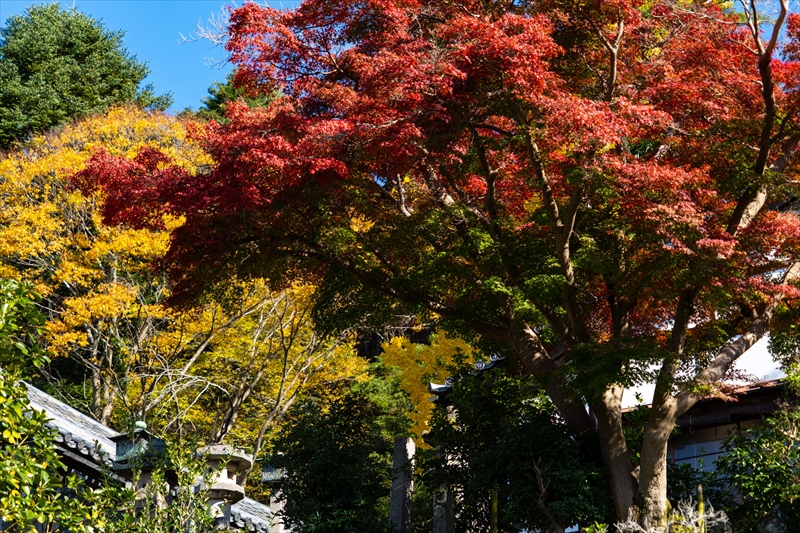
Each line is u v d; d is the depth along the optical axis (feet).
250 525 57.06
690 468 49.32
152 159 51.70
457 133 47.44
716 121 47.60
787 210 54.44
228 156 47.21
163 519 34.24
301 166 45.88
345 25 51.39
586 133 42.70
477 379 58.49
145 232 85.56
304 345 95.76
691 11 49.32
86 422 61.05
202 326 89.45
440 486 59.72
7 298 25.85
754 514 43.91
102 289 87.04
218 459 45.01
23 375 27.27
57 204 93.81
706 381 44.57
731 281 41.65
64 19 145.79
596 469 46.37
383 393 97.14
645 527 41.83
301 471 53.93
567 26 50.16
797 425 44.73
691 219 41.52
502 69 44.11
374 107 45.14
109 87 143.13
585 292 52.11
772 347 51.08
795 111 46.75
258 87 52.49
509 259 49.32
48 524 28.09
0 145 127.03
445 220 50.19
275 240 51.08
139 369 93.20
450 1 49.32
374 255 55.06
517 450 48.21
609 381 42.34
